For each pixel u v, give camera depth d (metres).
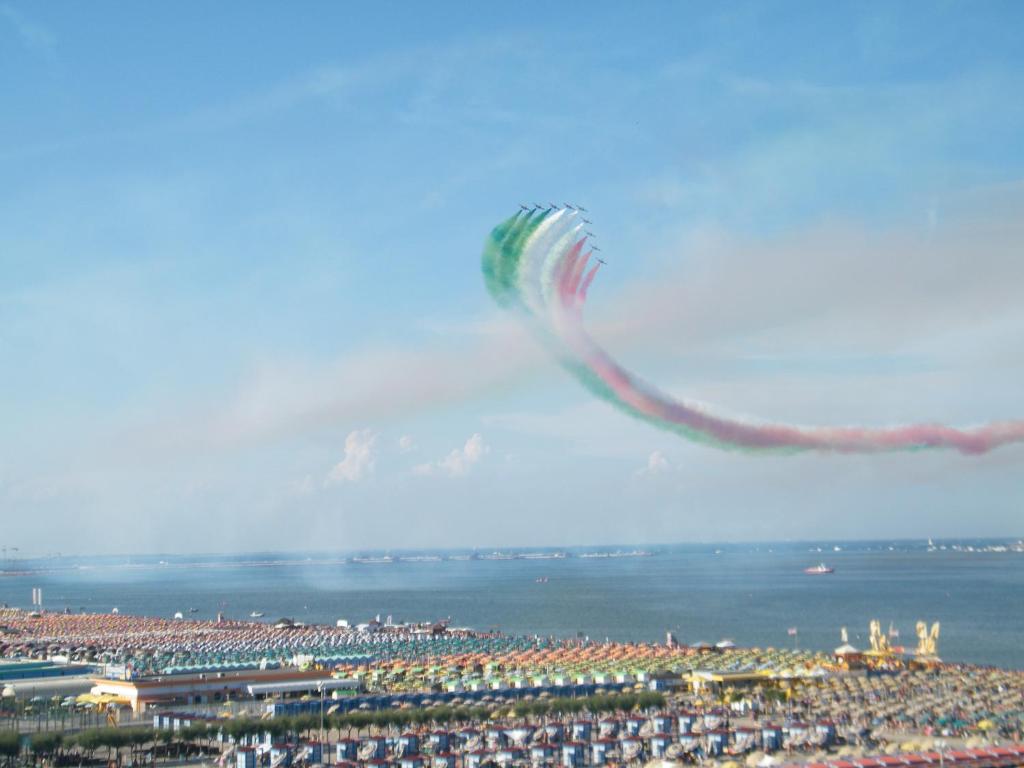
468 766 181.25
